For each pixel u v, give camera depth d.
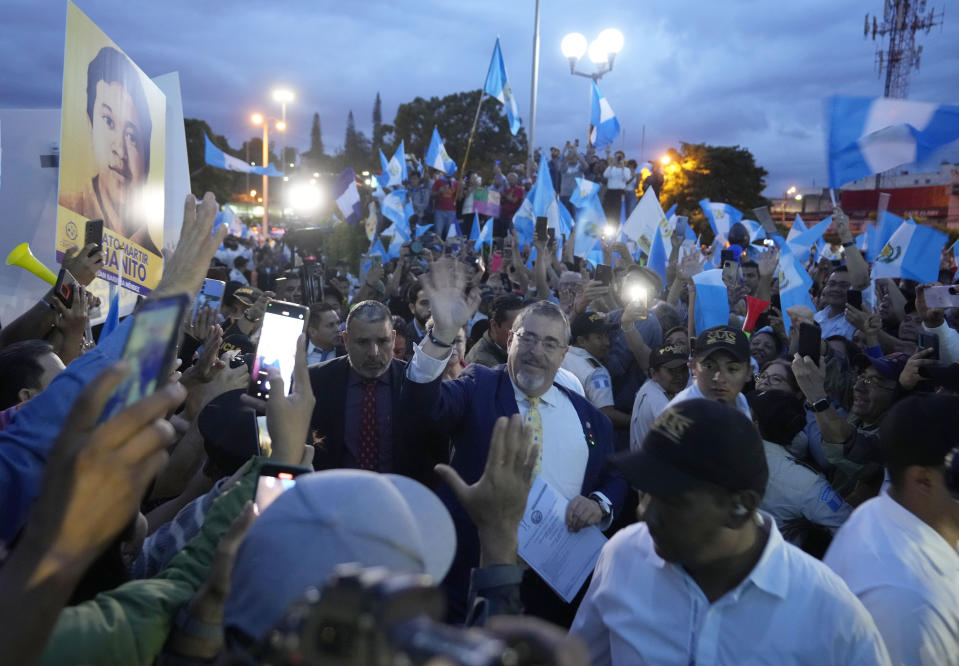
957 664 1.68
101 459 0.75
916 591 1.70
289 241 7.78
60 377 1.61
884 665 1.58
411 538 0.96
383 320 3.32
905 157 4.60
